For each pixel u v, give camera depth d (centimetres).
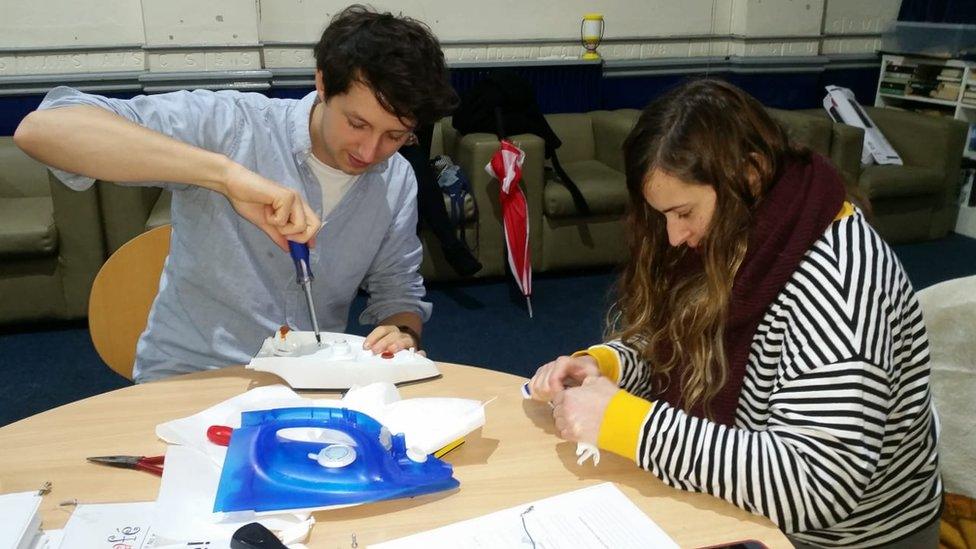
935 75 434
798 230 97
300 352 122
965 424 127
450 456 104
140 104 126
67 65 337
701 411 108
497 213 339
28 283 285
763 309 100
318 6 365
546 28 407
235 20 345
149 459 99
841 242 95
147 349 142
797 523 90
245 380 124
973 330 125
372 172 140
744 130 96
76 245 283
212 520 86
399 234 149
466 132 345
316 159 134
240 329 139
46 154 110
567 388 111
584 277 364
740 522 91
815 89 461
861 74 474
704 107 96
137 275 153
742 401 105
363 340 129
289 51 366
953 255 391
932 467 108
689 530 89
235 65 352
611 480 99
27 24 327
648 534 88
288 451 94
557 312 324
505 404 119
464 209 330
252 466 91
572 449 106
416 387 124
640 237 117
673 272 117
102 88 341
